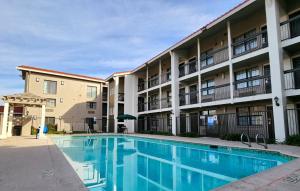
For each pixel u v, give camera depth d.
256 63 15.00
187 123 20.39
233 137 13.81
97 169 8.39
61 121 28.12
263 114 14.20
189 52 21.66
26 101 18.75
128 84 29.12
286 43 11.83
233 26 16.58
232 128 16.09
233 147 10.58
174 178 6.98
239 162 9.20
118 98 28.81
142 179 6.90
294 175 5.08
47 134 22.52
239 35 16.14
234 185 4.35
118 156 11.38
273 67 11.98
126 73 29.11
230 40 15.45
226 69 16.78
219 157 10.39
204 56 18.84
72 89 29.47
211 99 18.50
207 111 18.95
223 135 14.91
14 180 4.90
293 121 11.88
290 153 8.16
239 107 16.03
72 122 28.95
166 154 11.77
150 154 12.00
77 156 11.37
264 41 14.21
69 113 28.84
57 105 28.05
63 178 5.07
